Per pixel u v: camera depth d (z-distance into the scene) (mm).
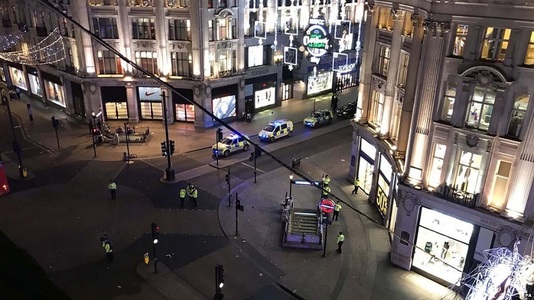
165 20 49375
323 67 65750
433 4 23891
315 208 35844
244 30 53375
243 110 56312
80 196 37156
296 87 65188
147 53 51344
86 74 50875
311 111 60531
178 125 53719
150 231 32562
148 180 40219
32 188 38250
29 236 31453
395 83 31984
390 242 32031
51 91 58906
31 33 56781
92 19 49375
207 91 51031
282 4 56344
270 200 37250
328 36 53500
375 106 36031
